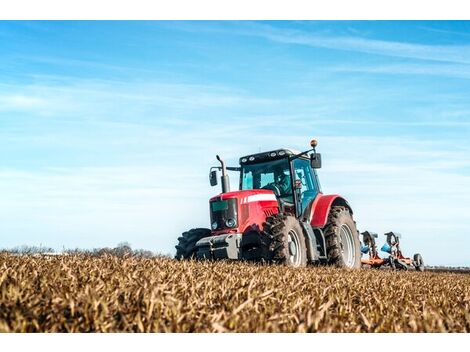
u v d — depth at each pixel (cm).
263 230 899
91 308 279
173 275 462
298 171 1066
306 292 459
